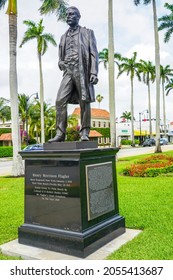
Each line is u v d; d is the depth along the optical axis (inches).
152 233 195.8
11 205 294.0
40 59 1254.3
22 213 261.7
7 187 410.3
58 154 172.1
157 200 291.6
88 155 172.6
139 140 2536.9
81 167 168.6
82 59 191.5
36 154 180.2
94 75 192.2
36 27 1232.2
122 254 164.1
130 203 283.0
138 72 1913.1
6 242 189.0
